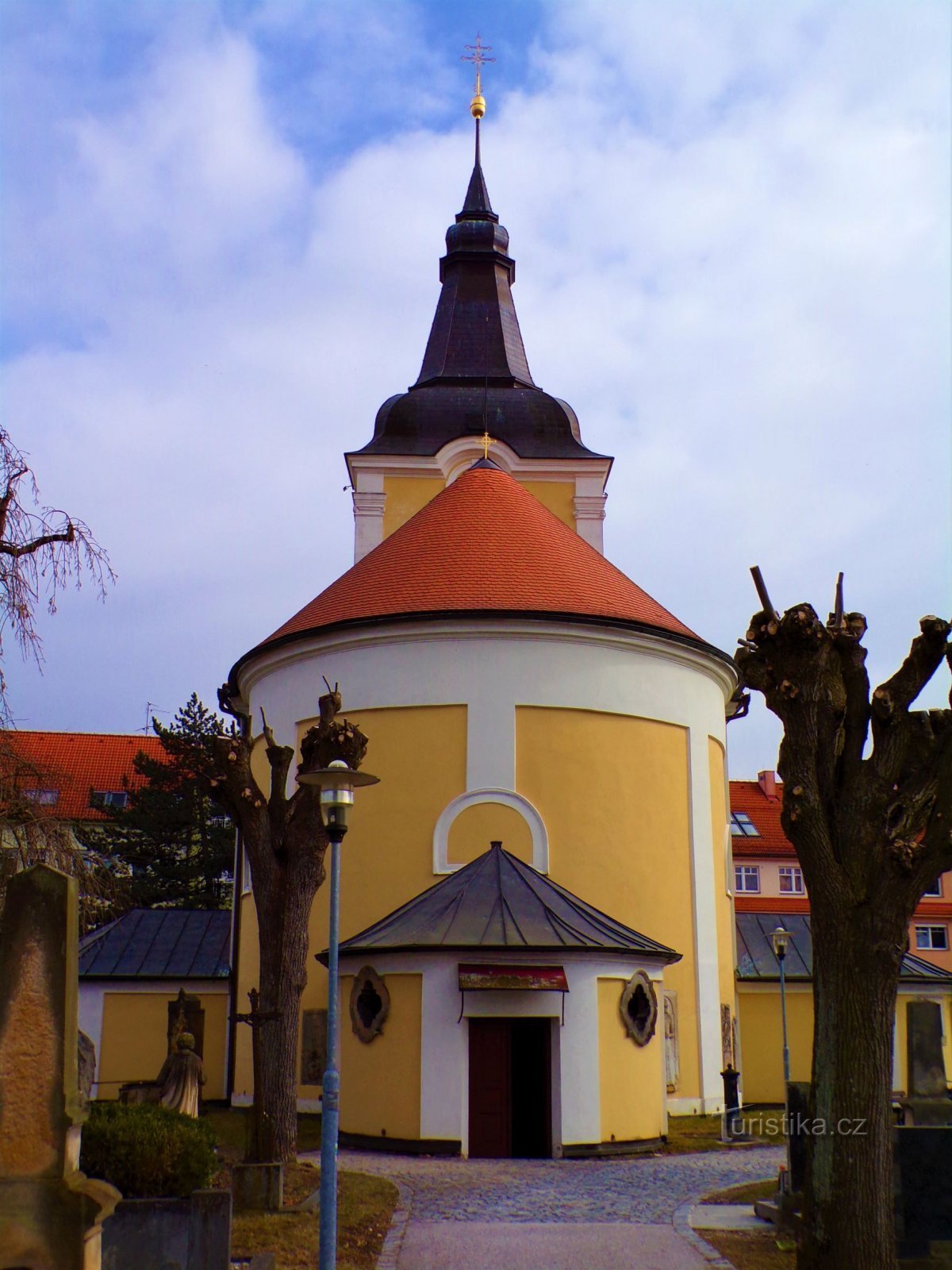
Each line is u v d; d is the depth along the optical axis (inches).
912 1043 658.2
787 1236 573.0
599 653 1103.6
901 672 537.0
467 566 1144.8
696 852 1133.7
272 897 765.3
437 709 1075.3
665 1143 898.7
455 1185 707.4
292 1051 746.2
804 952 1318.9
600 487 1737.2
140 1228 466.0
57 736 2571.4
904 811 522.9
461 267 1899.6
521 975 861.2
